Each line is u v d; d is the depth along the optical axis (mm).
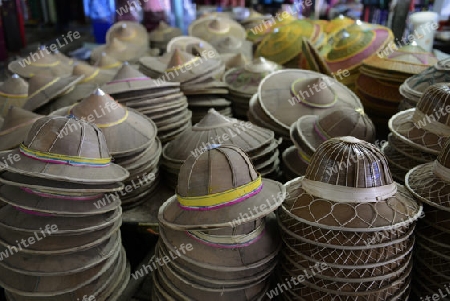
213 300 2188
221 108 4664
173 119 3939
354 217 2086
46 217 2295
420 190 2439
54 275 2283
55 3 8312
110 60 5746
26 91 4449
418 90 3559
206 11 9047
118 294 2631
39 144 2273
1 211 2465
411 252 2359
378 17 7852
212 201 2092
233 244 2154
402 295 2395
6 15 6742
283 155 3641
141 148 3186
